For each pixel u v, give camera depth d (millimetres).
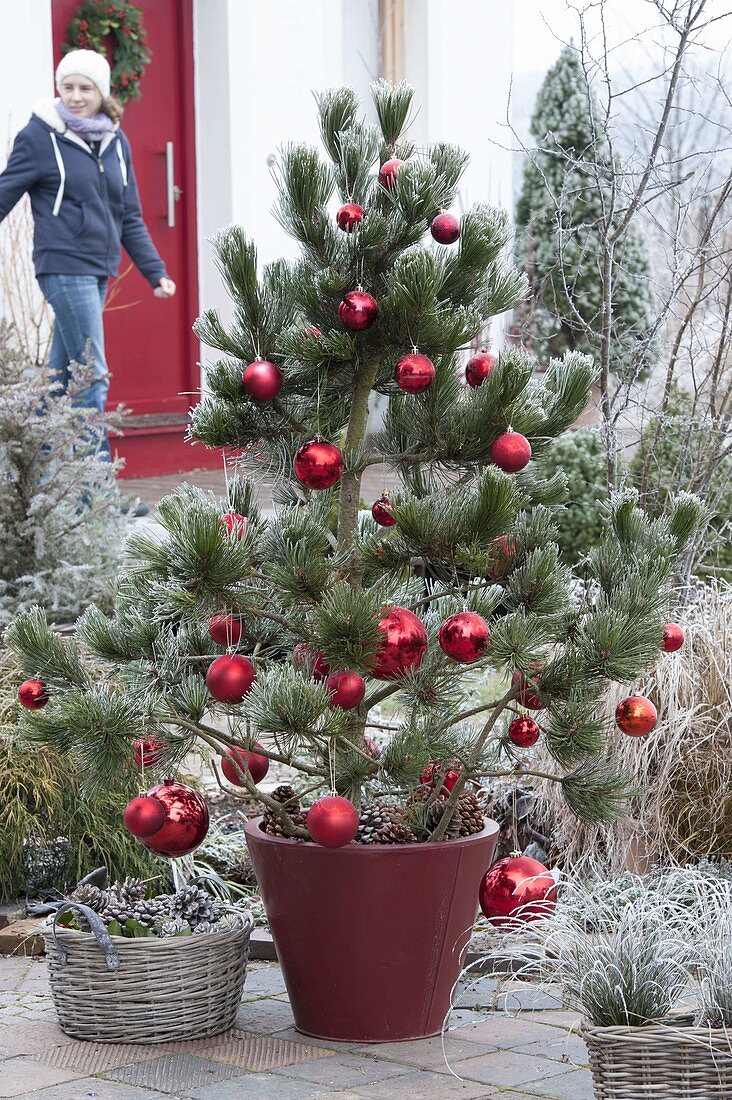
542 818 4199
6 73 7406
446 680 2996
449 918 3041
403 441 3260
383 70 10312
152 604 3115
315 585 2918
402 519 2885
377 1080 2838
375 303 2936
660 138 4754
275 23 9133
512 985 3373
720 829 3971
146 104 8828
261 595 3160
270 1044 3059
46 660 3094
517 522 3109
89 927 3145
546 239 9484
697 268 4891
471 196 10641
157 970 3035
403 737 2980
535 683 3033
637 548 3074
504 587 3146
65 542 5715
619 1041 2473
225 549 2779
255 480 3326
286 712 2766
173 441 9023
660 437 5176
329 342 2965
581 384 3209
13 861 3930
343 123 3139
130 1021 3039
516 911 2990
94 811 3979
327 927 3004
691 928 2893
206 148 9055
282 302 3115
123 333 8836
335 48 9547
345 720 2922
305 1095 2760
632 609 2953
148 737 3012
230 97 8930
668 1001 2566
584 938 2719
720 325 5152
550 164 10234
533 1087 2799
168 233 9070
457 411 3049
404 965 3023
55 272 6680
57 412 5680
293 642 3275
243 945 3186
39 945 3697
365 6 10219
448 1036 3104
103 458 6121
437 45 10250
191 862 4109
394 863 2951
